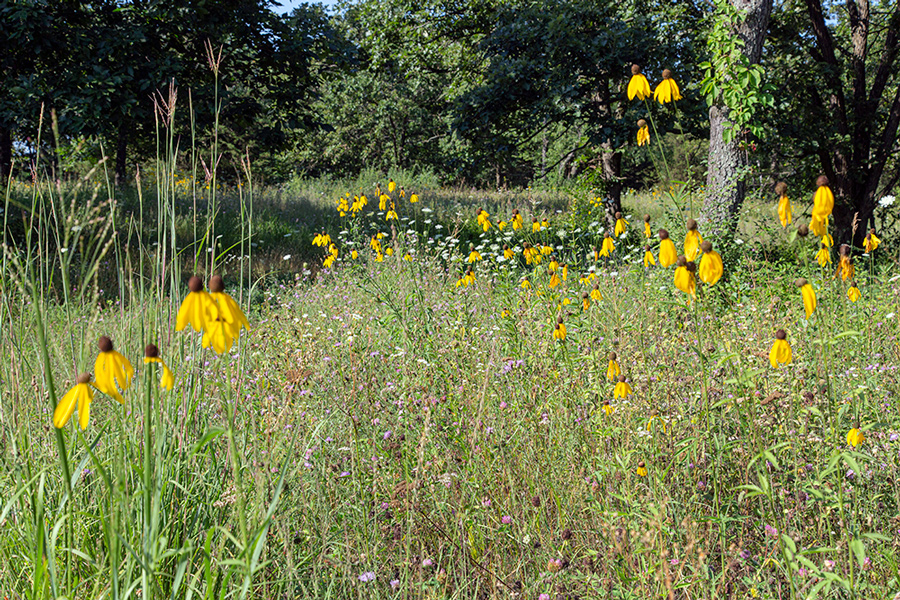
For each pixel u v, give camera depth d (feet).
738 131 26.12
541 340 12.23
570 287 16.69
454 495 8.98
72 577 6.79
